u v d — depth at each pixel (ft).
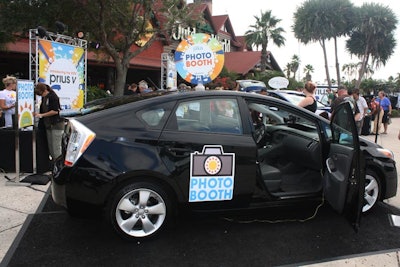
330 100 47.44
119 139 11.11
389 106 44.19
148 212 11.50
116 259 10.64
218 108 12.28
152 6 40.27
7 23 36.32
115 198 11.05
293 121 16.37
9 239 11.81
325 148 13.24
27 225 12.85
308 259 11.00
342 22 100.17
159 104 11.80
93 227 12.78
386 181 14.32
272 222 13.56
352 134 11.32
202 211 11.96
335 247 11.80
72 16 38.81
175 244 11.66
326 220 13.84
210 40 26.81
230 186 11.96
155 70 69.21
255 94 12.98
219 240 12.04
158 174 11.16
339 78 106.22
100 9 36.63
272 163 15.43
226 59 107.96
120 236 11.34
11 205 14.83
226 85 64.75
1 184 17.61
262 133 15.34
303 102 20.16
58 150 19.04
